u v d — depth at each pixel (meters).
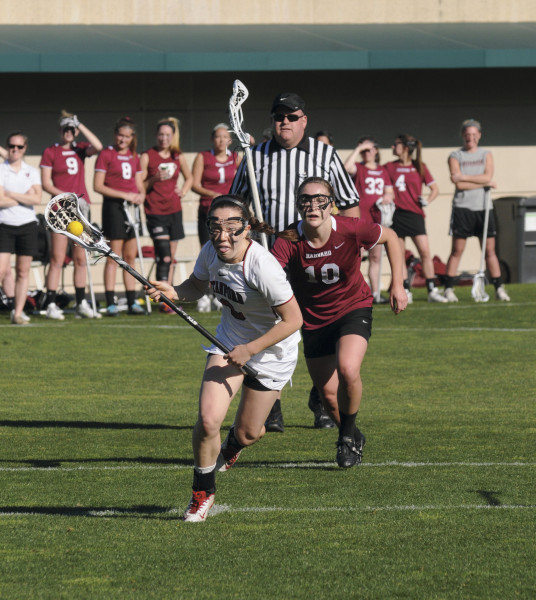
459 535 14.77
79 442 21.50
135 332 39.03
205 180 44.03
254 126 59.34
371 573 13.19
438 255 61.78
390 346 35.19
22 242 40.53
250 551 14.09
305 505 16.45
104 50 53.09
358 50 55.56
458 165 47.88
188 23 60.41
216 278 16.27
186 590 12.62
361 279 19.75
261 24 61.31
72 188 42.44
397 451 20.47
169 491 17.47
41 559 13.80
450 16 63.22
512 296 50.16
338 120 60.28
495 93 61.88
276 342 16.03
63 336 37.84
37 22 58.50
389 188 46.91
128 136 42.44
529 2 63.84
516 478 18.19
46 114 56.81
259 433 17.66
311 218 18.50
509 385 28.09
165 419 23.98
